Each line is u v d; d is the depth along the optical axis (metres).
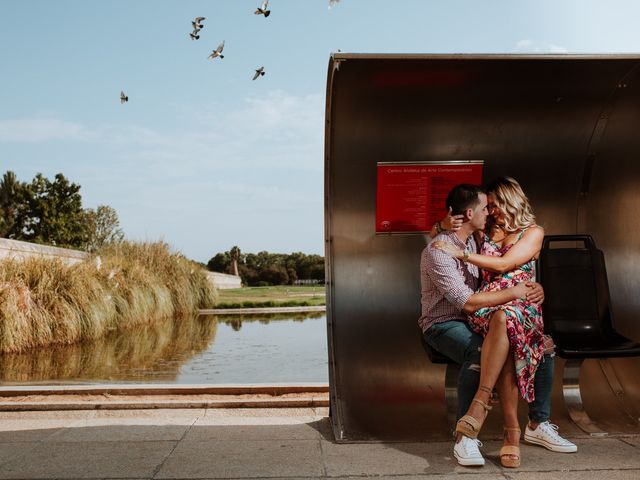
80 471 3.12
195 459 3.35
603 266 4.29
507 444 3.28
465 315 3.65
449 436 3.82
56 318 10.69
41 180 57.00
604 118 4.45
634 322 4.56
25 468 3.16
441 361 3.72
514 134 4.47
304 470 3.17
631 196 4.59
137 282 15.84
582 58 3.72
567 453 3.49
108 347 10.15
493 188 3.79
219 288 37.62
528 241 3.61
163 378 6.95
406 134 4.35
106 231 58.41
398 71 3.77
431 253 3.61
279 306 22.61
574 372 4.18
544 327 4.15
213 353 9.30
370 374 4.46
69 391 5.05
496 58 3.67
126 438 3.80
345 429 3.89
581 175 4.73
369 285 4.57
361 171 4.44
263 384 5.18
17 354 9.28
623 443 3.70
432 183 4.50
